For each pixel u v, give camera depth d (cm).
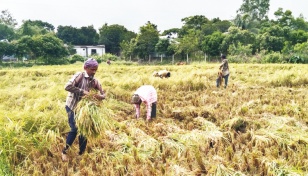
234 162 421
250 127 582
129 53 5491
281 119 612
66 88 423
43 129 535
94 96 441
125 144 491
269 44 4297
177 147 478
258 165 420
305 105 769
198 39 4900
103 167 425
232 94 984
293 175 377
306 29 6681
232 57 3781
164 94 994
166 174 386
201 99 882
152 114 658
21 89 958
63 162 444
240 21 6150
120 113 705
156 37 5256
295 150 475
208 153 467
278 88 1138
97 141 500
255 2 7794
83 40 8731
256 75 1608
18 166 425
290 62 3459
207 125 591
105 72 1972
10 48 4503
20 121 532
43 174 407
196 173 396
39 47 4731
